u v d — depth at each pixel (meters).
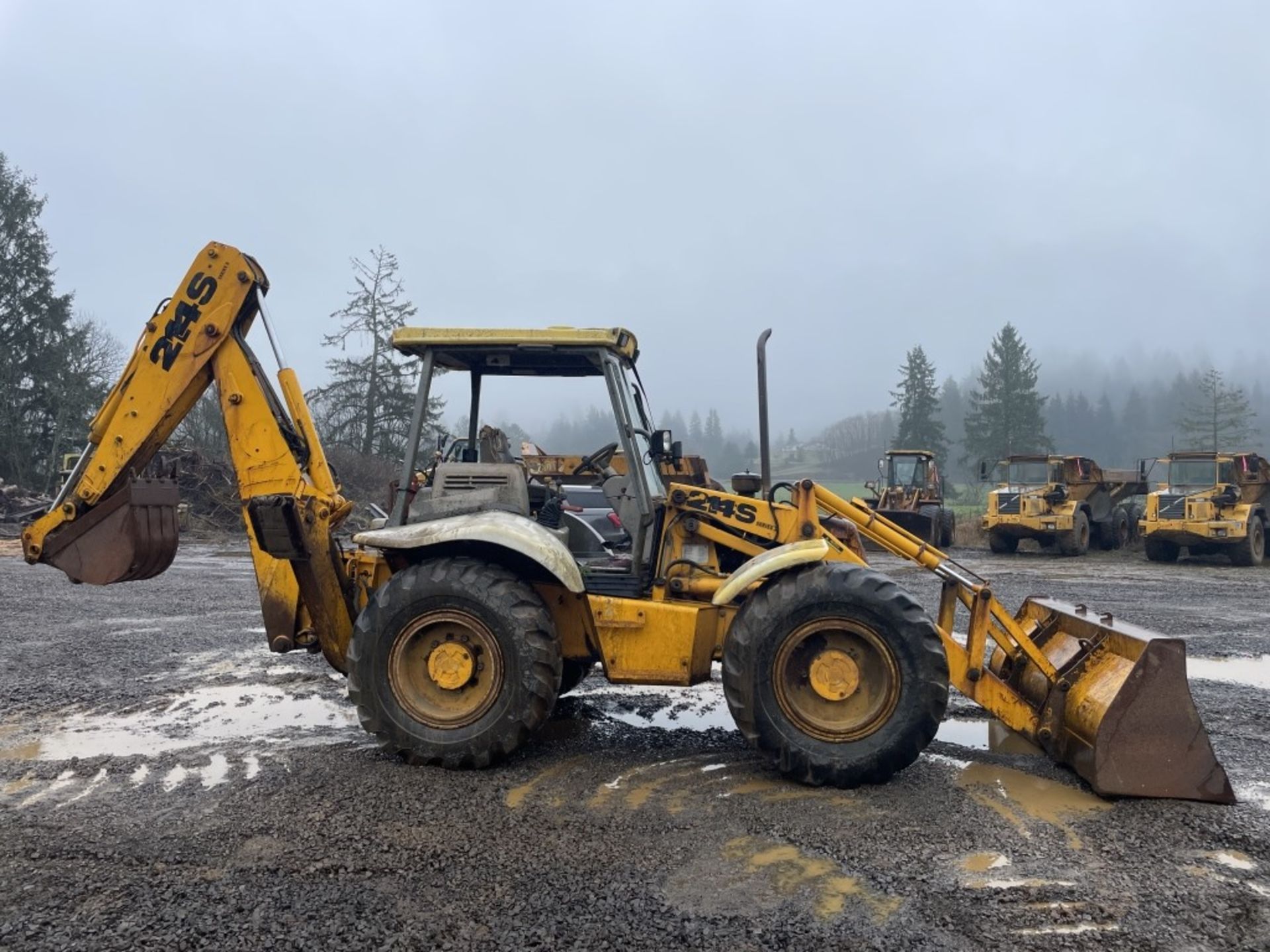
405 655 4.66
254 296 5.25
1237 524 18.70
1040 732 4.73
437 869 3.38
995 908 3.11
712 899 3.15
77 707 5.90
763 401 5.05
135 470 5.18
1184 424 57.62
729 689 4.49
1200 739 4.19
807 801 4.20
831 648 4.45
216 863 3.41
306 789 4.27
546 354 5.29
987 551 24.06
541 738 5.27
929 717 4.33
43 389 32.38
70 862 3.41
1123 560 21.00
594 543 5.45
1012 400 60.50
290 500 4.67
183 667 7.17
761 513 4.98
